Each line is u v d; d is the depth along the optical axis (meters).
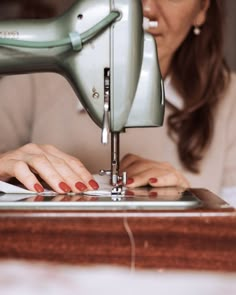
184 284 0.56
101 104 0.80
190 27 1.42
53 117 1.53
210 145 1.52
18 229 0.63
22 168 0.85
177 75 1.49
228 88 1.56
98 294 0.53
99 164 1.49
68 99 1.52
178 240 0.63
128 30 0.78
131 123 0.81
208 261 0.63
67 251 0.63
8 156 0.93
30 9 1.67
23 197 0.76
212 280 0.59
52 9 1.67
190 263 0.63
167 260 0.63
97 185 0.84
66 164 0.88
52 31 0.79
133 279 0.58
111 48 0.79
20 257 0.63
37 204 0.69
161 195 0.78
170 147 1.51
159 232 0.63
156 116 0.81
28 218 0.63
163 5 1.27
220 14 1.50
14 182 0.90
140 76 0.80
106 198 0.74
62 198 0.74
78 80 0.80
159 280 0.58
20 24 0.79
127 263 0.63
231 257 0.63
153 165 1.06
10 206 0.68
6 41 0.77
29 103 1.55
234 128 1.57
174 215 0.63
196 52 1.49
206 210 0.65
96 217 0.63
